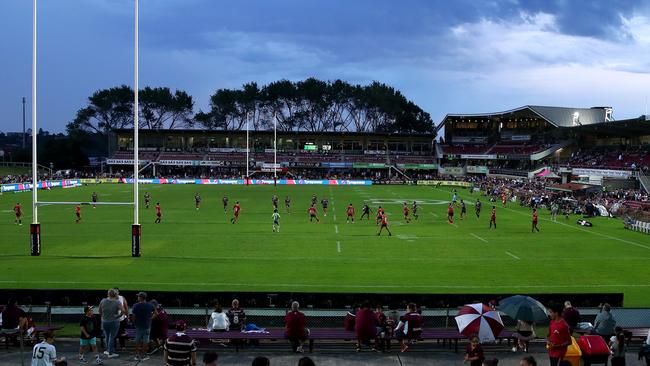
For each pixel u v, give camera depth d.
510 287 27.86
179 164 134.12
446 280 29.33
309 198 81.69
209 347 17.53
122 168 147.88
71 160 145.62
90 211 61.97
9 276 29.22
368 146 150.62
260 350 17.17
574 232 47.75
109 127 163.88
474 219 57.28
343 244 40.50
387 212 63.41
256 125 176.75
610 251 38.38
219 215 58.72
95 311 20.12
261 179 120.94
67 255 35.41
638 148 101.25
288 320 16.38
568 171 96.31
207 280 28.81
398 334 16.77
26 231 45.84
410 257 35.75
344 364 15.69
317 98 172.75
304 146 146.88
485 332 15.04
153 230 47.22
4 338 17.89
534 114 130.75
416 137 150.38
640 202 62.59
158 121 169.25
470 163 140.38
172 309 19.92
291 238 43.19
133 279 28.84
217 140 148.38
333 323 19.89
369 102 174.12
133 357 16.05
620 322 19.22
